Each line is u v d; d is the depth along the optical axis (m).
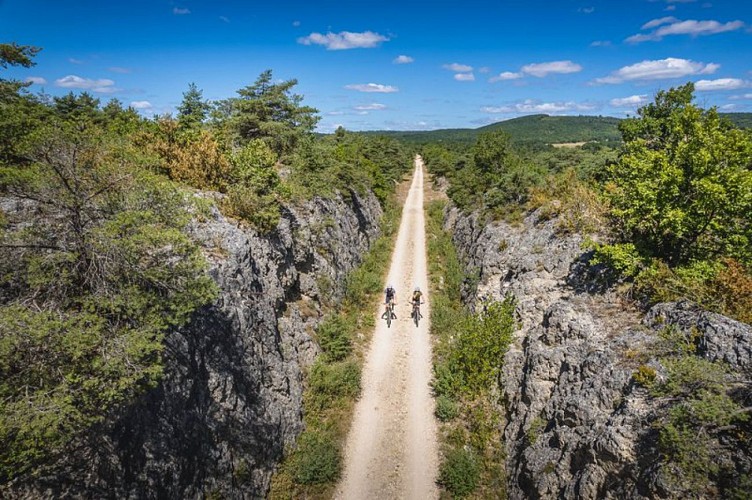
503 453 15.76
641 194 14.10
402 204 65.38
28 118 11.25
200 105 36.69
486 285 25.08
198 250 10.73
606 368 12.05
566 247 19.12
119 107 33.47
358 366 21.19
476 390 18.66
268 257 18.73
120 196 9.76
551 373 14.78
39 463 7.64
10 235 8.30
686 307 11.90
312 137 36.59
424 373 21.48
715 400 8.73
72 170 8.84
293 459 15.30
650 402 10.16
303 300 23.08
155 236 9.34
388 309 27.33
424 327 26.27
